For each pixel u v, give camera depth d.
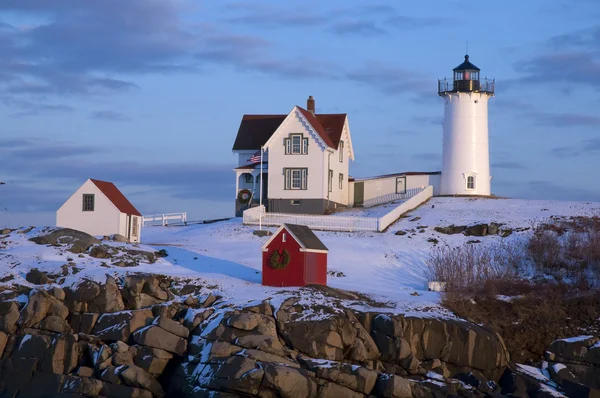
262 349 49.66
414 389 48.81
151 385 49.50
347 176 96.00
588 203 86.56
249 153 95.06
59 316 52.97
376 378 49.22
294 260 60.19
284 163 88.69
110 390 49.03
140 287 55.47
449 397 49.03
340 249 73.94
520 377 52.66
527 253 70.31
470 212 84.12
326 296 56.78
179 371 50.19
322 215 86.75
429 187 92.50
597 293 61.53
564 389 52.69
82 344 51.56
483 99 94.19
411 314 53.84
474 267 66.00
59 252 63.72
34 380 50.25
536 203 87.69
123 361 50.25
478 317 58.09
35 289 55.38
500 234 76.44
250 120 97.56
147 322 53.22
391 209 90.06
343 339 51.41
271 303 54.06
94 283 54.88
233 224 84.19
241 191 91.31
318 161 88.00
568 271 67.19
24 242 65.75
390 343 51.91
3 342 51.81
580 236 72.75
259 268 67.06
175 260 67.25
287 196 88.50
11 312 52.94
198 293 57.56
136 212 77.62
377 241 76.94
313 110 96.50
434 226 79.75
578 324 58.28
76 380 49.44
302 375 47.69
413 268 69.94
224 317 51.38
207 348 50.19
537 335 57.03
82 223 75.19
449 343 52.88
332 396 48.09
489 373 53.38
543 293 62.19
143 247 68.88
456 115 94.00
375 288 63.25
